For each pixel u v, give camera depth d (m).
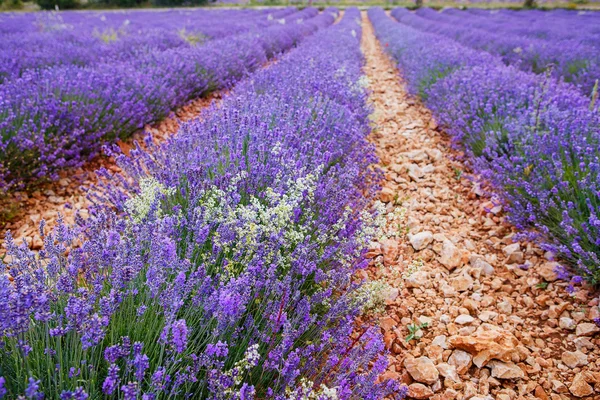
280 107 4.30
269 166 2.97
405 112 7.25
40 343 1.71
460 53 8.91
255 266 2.08
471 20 21.27
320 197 2.97
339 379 1.92
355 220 2.88
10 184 3.84
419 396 2.31
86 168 4.80
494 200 4.11
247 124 3.67
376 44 17.34
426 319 2.85
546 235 3.38
